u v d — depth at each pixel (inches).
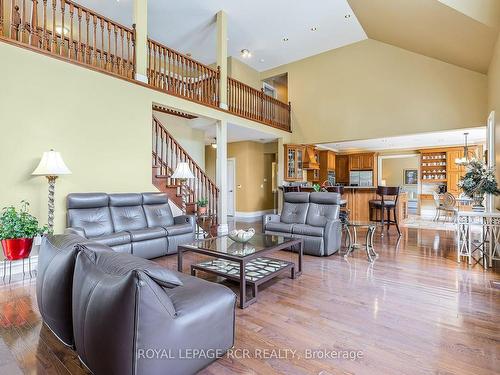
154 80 188.2
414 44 229.8
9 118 126.0
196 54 304.5
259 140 349.7
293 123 327.9
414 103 249.9
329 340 73.9
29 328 79.0
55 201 141.3
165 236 159.3
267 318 86.3
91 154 154.5
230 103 248.7
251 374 60.4
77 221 137.8
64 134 143.8
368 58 275.1
